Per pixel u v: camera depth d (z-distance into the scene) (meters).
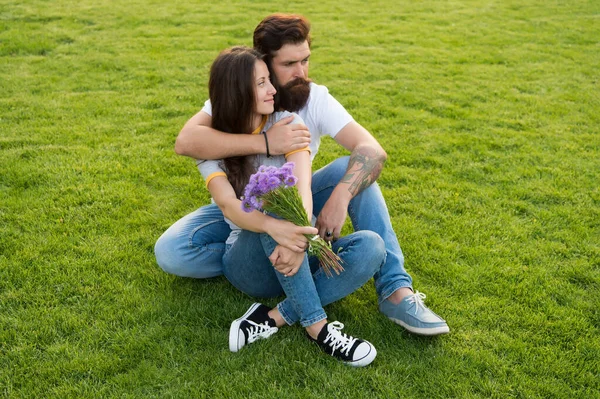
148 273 3.07
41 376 2.39
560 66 7.38
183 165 4.40
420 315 2.60
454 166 4.48
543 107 5.89
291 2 11.25
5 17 8.95
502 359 2.51
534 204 3.92
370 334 2.66
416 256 3.27
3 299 2.83
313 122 2.84
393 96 6.17
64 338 2.62
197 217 2.90
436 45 8.34
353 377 2.42
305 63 2.84
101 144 4.73
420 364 2.47
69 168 4.24
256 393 2.31
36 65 6.89
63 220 3.55
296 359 2.51
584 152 4.76
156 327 2.67
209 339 2.62
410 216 3.73
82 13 9.49
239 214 2.44
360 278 2.56
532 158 4.64
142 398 2.29
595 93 6.35
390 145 4.89
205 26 9.11
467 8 10.99
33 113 5.39
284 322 2.65
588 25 9.64
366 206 2.77
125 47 7.77
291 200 2.29
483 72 7.09
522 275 3.10
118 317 2.75
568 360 2.52
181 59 7.30
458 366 2.47
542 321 2.75
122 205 3.77
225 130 2.64
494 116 5.61
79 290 2.92
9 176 4.08
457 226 3.59
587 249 3.34
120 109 5.58
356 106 5.84
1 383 2.35
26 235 3.37
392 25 9.52
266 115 2.71
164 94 6.05
